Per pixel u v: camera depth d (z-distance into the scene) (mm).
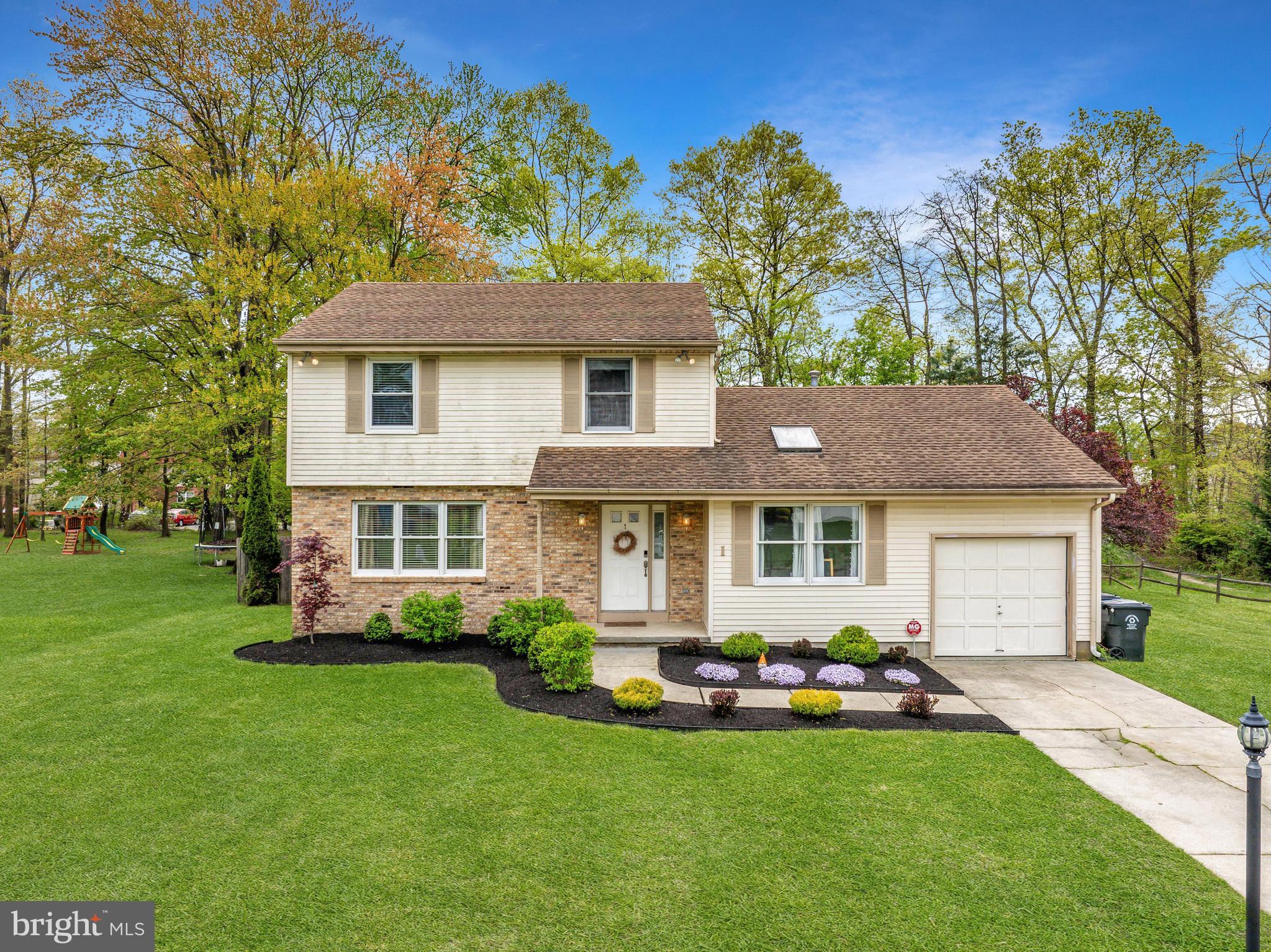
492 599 13266
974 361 27844
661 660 11500
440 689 9805
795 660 11539
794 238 27453
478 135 26234
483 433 13141
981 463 12609
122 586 18641
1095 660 12094
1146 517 19328
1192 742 8227
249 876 5254
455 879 5246
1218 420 26000
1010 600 12312
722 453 13062
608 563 13500
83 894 4988
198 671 10586
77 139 20875
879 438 13625
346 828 5988
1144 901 5051
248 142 22594
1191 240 25219
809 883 5250
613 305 14836
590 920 4773
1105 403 27797
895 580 12266
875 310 29953
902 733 8391
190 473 20781
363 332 12961
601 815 6262
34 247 23969
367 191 20844
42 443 26125
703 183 27562
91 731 8133
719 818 6227
